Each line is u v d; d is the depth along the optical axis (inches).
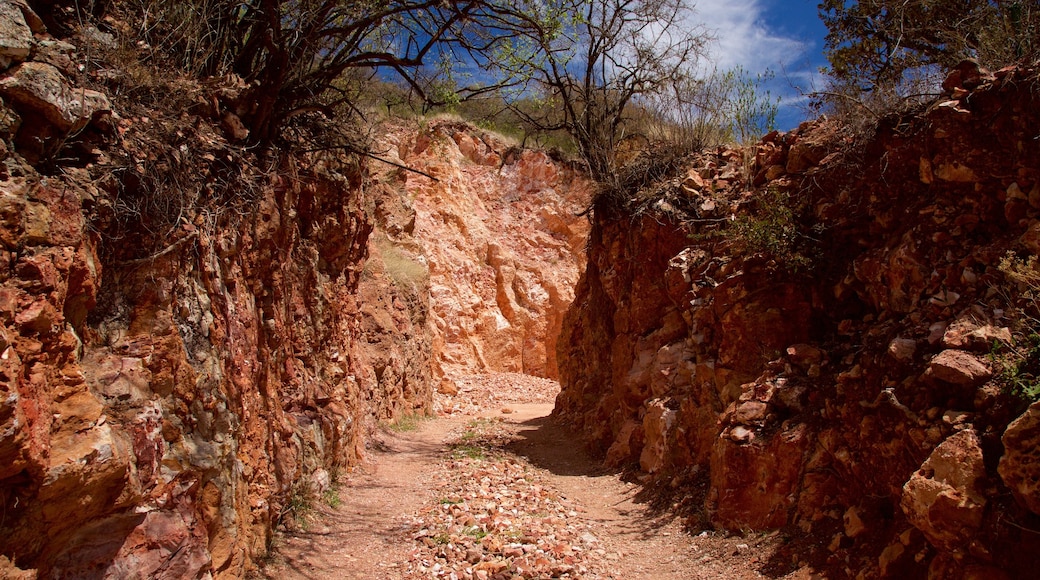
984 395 146.3
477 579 186.1
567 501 279.7
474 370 910.4
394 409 487.2
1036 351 145.1
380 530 233.0
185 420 158.1
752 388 233.0
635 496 281.3
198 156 175.0
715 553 204.1
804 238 248.5
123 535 133.3
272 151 226.1
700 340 288.0
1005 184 181.0
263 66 221.1
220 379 175.0
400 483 304.7
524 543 213.6
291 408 252.8
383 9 210.8
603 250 410.6
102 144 142.5
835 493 191.2
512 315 1006.4
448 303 917.8
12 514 109.5
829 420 199.2
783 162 287.1
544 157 1112.8
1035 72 176.6
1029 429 128.3
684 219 324.8
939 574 139.8
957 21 260.2
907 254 199.5
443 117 1105.4
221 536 166.7
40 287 112.3
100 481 121.7
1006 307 162.6
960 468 138.9
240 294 201.2
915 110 219.1
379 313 501.0
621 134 444.1
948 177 193.6
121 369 138.3
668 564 207.3
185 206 164.9
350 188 339.6
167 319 153.0
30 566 115.6
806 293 246.2
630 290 366.6
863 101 243.8
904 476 163.6
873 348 192.7
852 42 321.4
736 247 268.7
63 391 118.8
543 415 620.1
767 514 204.4
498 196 1106.1
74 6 157.2
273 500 208.4
